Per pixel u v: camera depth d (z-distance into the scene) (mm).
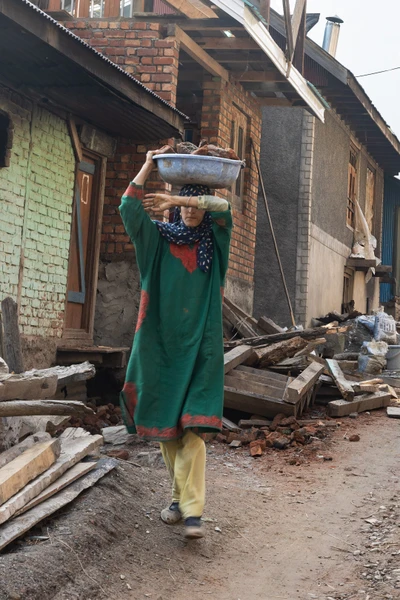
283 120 16281
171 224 4637
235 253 12469
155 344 4449
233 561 4371
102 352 8750
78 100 8094
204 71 11297
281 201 16250
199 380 4367
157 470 5910
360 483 6223
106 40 10102
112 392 9312
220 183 4527
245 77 11719
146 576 3992
